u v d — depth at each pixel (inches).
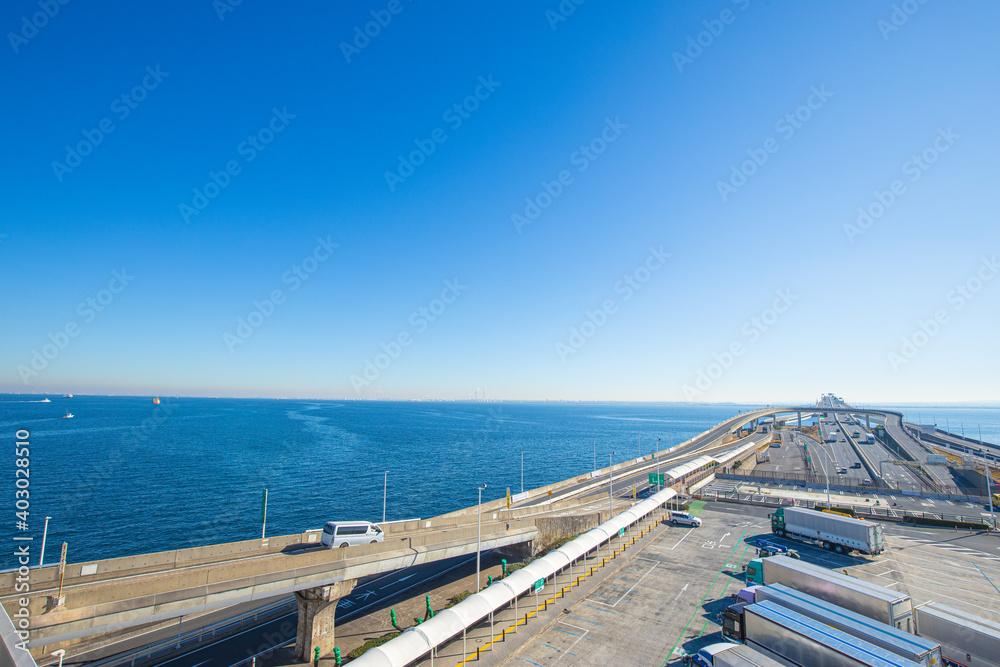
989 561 1846.7
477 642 1294.3
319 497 3668.8
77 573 1160.8
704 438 6156.5
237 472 4471.0
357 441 7150.6
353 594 1766.7
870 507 2714.1
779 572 1429.6
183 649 1370.6
